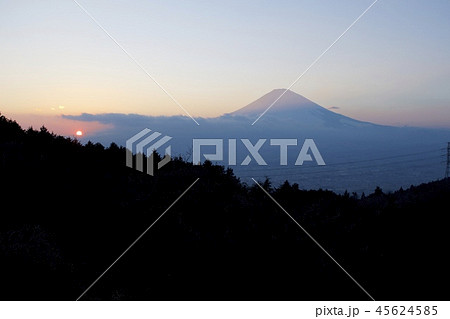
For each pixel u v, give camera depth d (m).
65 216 15.86
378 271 13.70
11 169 17.25
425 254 14.47
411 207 18.53
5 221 14.18
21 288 10.58
